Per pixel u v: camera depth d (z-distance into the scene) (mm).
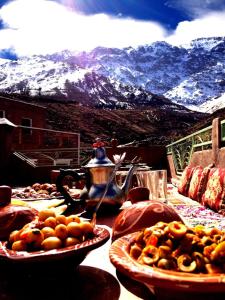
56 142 28094
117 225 1548
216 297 850
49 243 1118
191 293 847
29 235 1125
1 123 8391
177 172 10102
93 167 2385
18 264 1067
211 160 5582
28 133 26469
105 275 1245
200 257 914
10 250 1119
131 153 12773
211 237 1047
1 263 1103
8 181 8492
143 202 1609
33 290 1127
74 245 1141
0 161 8406
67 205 2355
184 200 4660
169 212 1528
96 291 1111
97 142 2541
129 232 1477
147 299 1041
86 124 55969
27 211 1507
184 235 990
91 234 1241
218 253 912
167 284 841
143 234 1071
